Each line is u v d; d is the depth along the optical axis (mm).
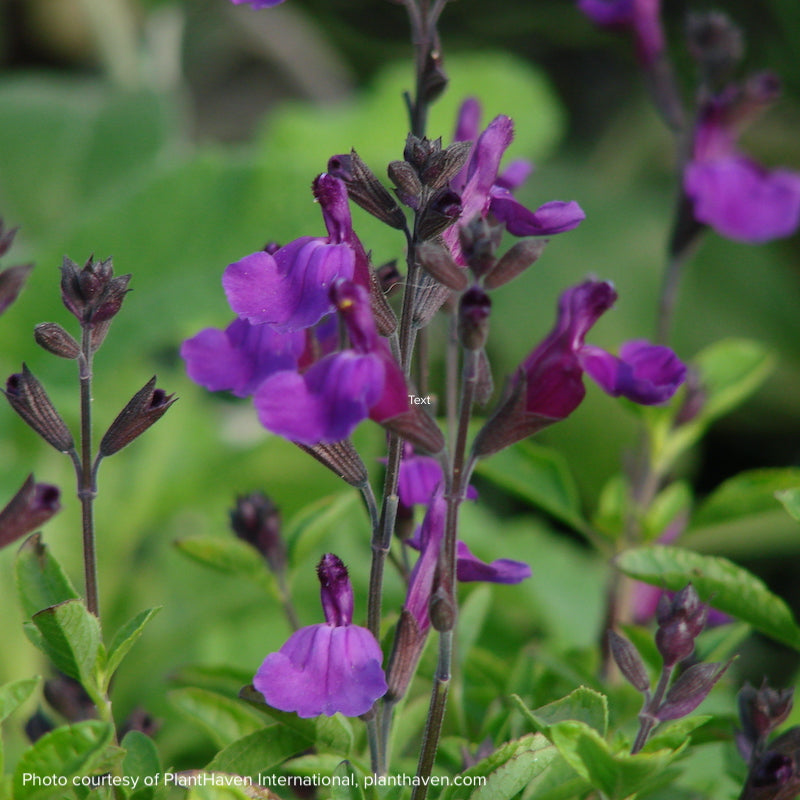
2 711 917
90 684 926
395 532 961
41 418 926
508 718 976
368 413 910
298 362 939
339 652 923
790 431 1870
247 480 1181
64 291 925
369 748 949
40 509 918
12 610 1067
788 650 1454
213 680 999
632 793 935
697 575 970
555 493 1028
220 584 1123
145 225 1116
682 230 1044
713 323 1907
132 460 1194
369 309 915
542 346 935
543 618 1094
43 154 1566
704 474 1894
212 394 1454
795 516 956
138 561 1218
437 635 978
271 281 926
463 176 940
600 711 933
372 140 1534
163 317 1102
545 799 941
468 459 923
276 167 1109
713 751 1005
